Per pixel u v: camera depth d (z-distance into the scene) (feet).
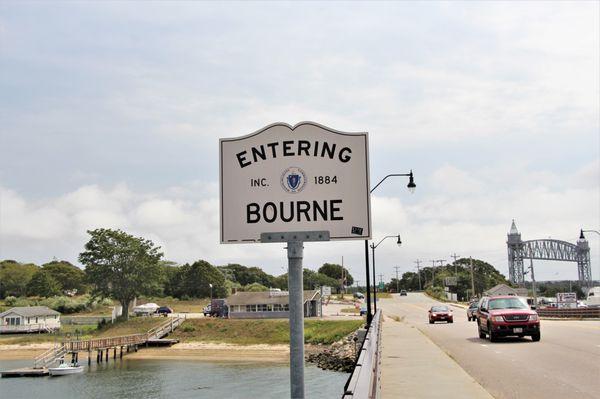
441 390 38.93
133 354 237.66
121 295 324.80
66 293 572.10
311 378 149.28
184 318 288.10
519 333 78.84
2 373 182.50
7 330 315.99
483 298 90.79
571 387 41.29
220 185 19.44
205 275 510.58
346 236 18.98
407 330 109.91
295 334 18.13
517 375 47.44
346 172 19.22
